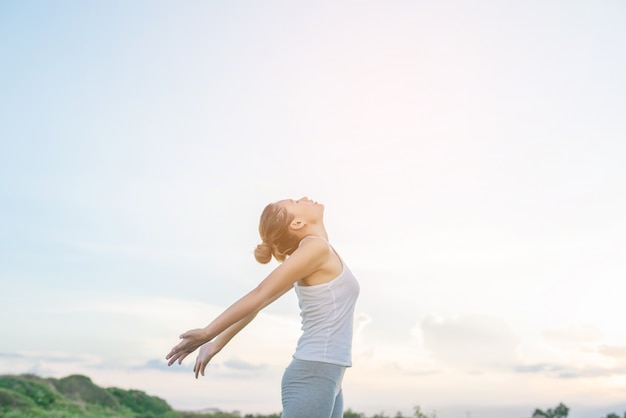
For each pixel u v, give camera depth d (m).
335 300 2.33
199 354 2.49
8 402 12.20
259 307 2.24
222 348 2.50
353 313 2.40
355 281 2.42
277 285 2.24
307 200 2.58
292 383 2.28
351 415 10.07
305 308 2.36
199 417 12.45
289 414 2.25
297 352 2.33
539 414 11.37
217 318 2.19
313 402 2.23
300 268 2.27
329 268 2.34
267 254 2.57
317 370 2.26
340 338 2.30
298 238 2.49
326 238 2.53
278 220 2.48
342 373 2.32
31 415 11.84
